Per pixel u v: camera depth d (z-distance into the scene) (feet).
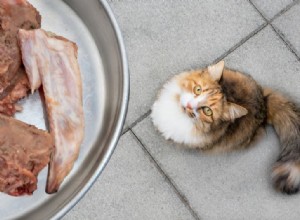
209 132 5.13
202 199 5.37
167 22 5.43
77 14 4.25
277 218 5.44
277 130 5.36
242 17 5.51
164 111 5.14
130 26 5.38
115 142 4.06
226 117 4.95
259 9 5.53
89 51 4.26
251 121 5.18
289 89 5.49
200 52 5.44
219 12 5.49
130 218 5.28
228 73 5.11
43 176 4.12
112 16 4.06
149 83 5.36
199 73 5.06
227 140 5.24
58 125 4.10
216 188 5.39
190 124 5.10
